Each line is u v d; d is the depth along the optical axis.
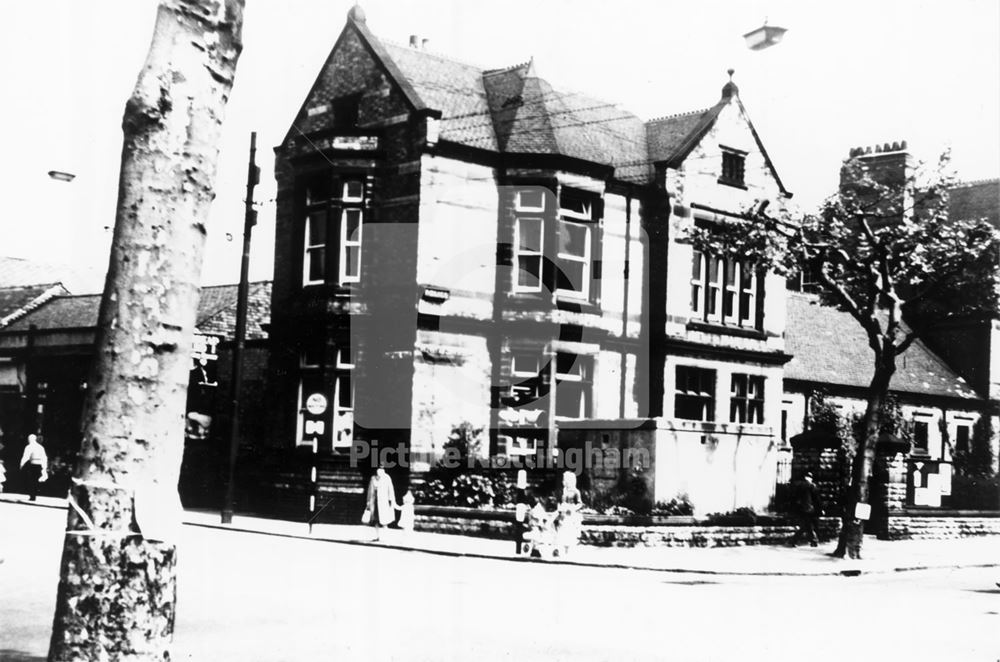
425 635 10.91
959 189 44.66
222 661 9.30
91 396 6.34
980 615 14.34
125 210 6.36
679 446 23.91
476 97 29.23
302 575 15.98
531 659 9.71
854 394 37.84
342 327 27.19
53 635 6.24
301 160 28.52
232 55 6.70
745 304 32.75
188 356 6.52
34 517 25.28
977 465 41.38
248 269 26.30
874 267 25.14
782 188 33.34
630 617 12.73
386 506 22.88
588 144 29.52
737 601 14.93
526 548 20.47
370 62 28.11
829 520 26.73
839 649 10.90
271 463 28.66
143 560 6.23
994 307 25.59
